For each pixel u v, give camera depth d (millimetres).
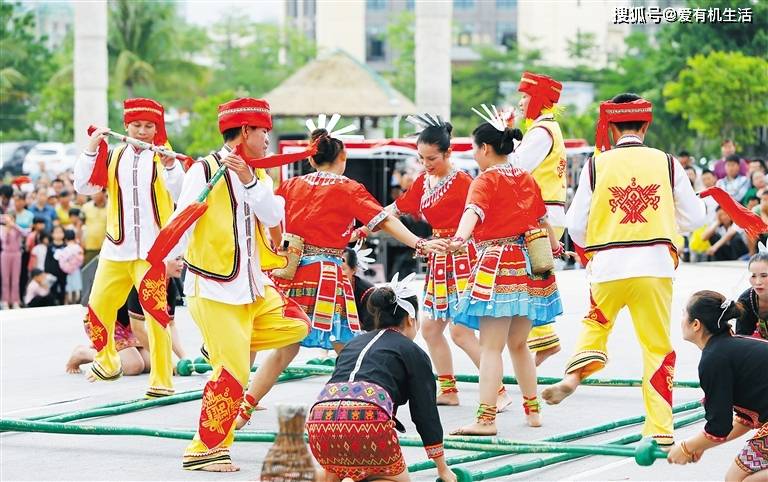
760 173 19594
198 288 8281
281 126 51656
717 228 21797
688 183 8641
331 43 86375
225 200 8281
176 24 62688
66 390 11469
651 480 8055
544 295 9234
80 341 14664
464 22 88750
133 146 10695
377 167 22781
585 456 8664
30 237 20031
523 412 10297
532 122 10898
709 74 43688
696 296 7219
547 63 66188
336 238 9516
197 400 10930
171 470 8445
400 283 7723
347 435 7016
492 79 63781
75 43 32344
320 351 13195
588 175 8656
